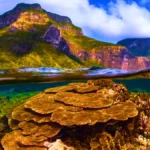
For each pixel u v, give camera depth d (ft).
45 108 23.94
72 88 26.91
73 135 23.25
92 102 23.80
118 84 28.30
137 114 23.31
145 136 24.49
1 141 23.27
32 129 23.03
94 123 21.12
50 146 21.47
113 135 23.58
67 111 23.04
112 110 23.29
